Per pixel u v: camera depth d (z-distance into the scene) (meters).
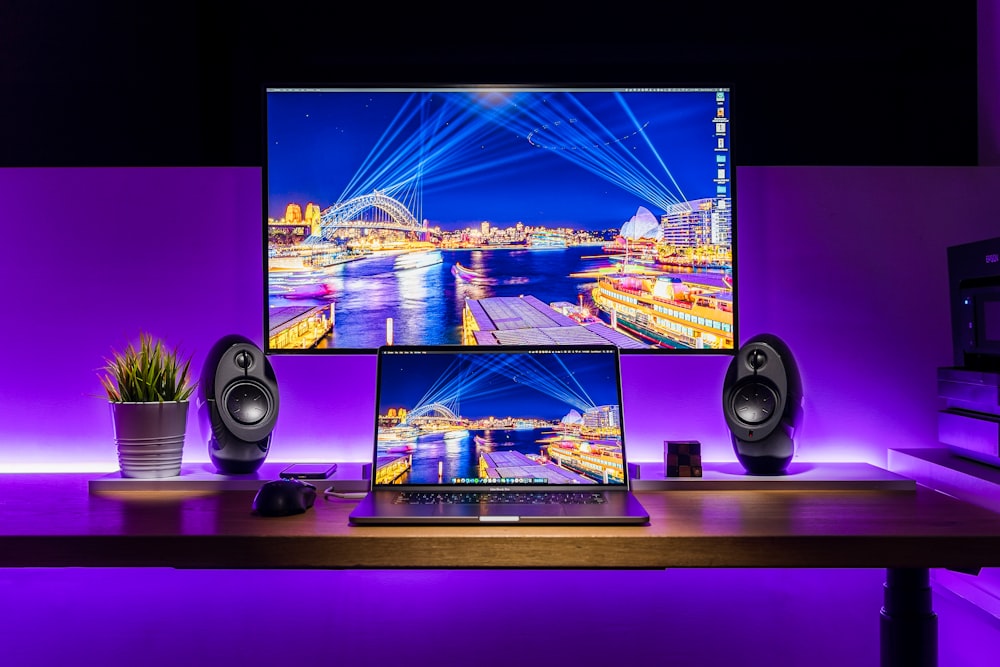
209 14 2.90
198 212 1.68
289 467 1.50
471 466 1.42
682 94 1.61
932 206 1.68
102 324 1.68
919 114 3.02
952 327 1.58
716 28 2.96
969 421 1.46
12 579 1.70
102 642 1.70
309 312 1.60
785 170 1.68
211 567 1.09
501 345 1.52
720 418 1.67
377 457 1.42
